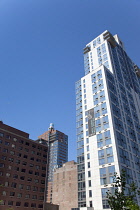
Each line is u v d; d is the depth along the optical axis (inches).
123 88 3587.6
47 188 5949.8
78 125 3245.6
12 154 3095.5
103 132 2758.4
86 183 2640.3
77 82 3772.1
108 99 2950.3
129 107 3444.9
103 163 2546.8
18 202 2842.0
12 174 2952.8
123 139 2758.4
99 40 4215.1
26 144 3395.7
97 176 2536.9
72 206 3198.8
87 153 2842.0
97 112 3011.8
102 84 3189.0
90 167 2694.4
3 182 2785.4
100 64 3759.8
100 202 2340.1
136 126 3344.0
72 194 3334.2
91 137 2901.1
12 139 3206.2
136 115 3548.2
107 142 2635.3
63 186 3592.5
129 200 633.6
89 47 4318.4
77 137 3144.7
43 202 3164.4
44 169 3469.5
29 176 3171.8
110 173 2399.1
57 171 3917.3
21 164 3152.1
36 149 3521.2
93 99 3203.7
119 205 617.9
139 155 2945.4
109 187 2324.1
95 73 3440.0
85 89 3489.2
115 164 2397.9
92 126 2977.4
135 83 4271.7
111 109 2866.6
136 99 3887.8
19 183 2979.8
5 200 2699.3
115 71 3622.0
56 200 3558.1
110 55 3757.4
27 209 2908.5
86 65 4047.7
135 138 3093.0
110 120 2751.0
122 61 4146.2
